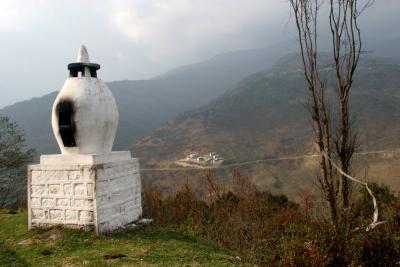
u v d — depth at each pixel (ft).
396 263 31.12
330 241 31.45
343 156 52.13
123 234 36.35
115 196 37.50
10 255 32.27
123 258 29.96
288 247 32.53
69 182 35.88
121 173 38.63
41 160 37.32
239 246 46.88
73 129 36.58
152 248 32.99
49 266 29.17
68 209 35.99
